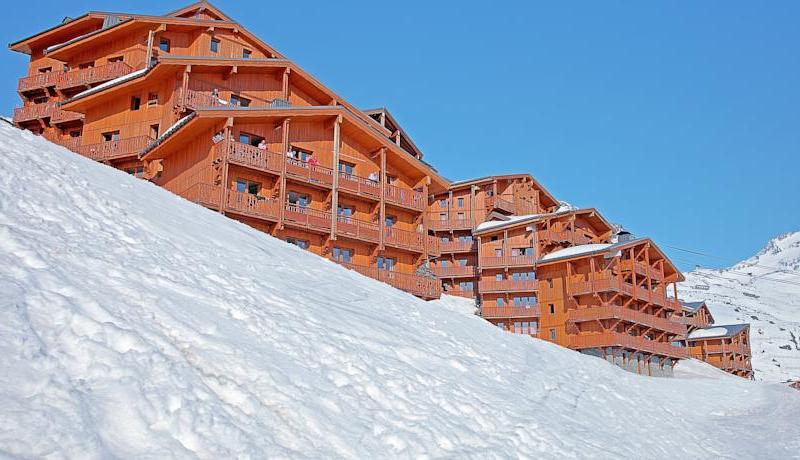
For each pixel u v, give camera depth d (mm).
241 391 6645
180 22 41938
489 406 10266
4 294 6090
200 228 14477
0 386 4867
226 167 31266
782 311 188625
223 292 9680
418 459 7227
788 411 24656
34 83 46594
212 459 5324
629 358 50500
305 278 14133
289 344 8633
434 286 40125
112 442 4934
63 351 5711
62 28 47562
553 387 14500
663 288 57531
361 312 12875
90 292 7219
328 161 37688
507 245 57656
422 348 11977
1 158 11273
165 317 7457
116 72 42562
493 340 17125
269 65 39719
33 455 4355
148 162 38781
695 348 78562
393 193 39750
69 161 14156
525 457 8773
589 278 51594
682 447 14508
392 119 54875
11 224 8430
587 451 10320
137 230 11234
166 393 5824
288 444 6219
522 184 67500
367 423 7465
